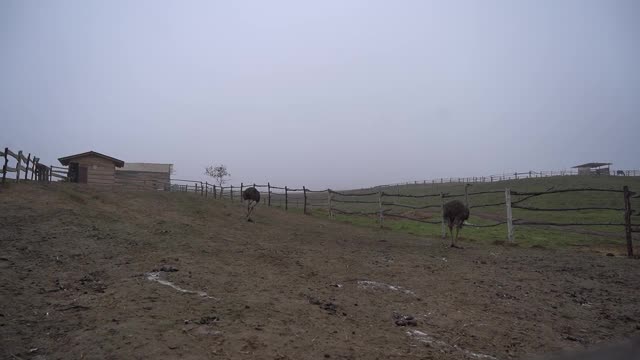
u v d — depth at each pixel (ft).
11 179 55.98
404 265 31.94
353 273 27.99
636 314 20.70
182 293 20.06
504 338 16.69
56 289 19.83
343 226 64.80
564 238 59.36
